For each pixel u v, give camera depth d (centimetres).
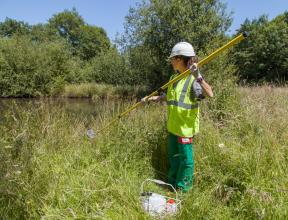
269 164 349
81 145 455
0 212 293
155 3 2112
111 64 2656
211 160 390
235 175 345
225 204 317
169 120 389
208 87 355
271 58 3725
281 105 613
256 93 734
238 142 424
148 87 2294
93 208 317
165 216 298
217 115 568
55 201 325
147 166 424
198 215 291
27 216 301
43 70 2548
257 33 4028
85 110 1264
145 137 454
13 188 302
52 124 486
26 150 356
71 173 379
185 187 362
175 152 399
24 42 2728
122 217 309
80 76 2930
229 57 990
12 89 2466
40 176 331
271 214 279
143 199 334
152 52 2261
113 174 385
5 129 387
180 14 2073
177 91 379
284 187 309
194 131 380
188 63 382
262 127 450
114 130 479
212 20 2044
